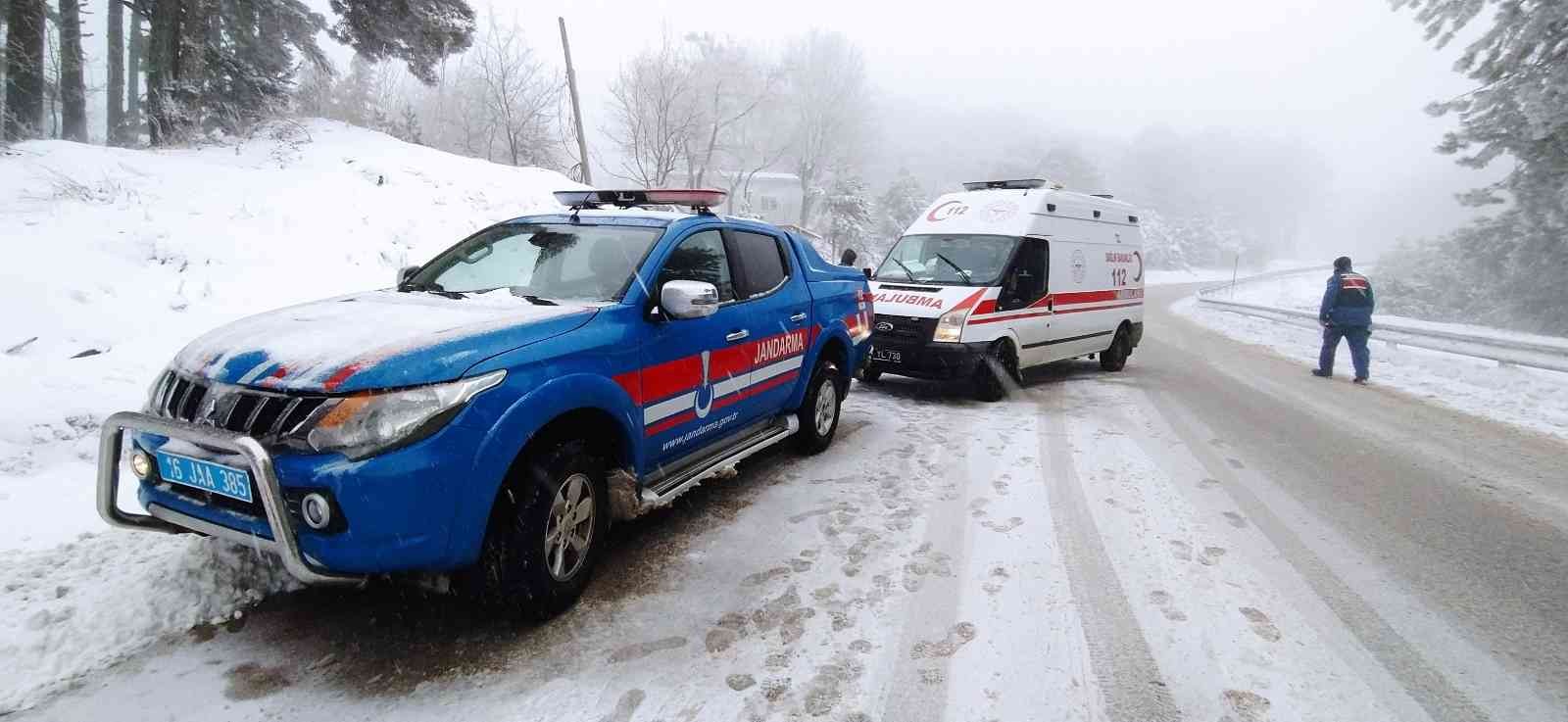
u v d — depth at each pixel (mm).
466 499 2732
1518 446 7082
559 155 29281
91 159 10109
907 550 4066
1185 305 32906
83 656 2801
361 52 20719
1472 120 17594
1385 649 3213
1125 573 3865
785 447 6012
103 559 3473
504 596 3016
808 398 5523
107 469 2836
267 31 19656
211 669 2787
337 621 3115
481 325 3064
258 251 8734
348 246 9828
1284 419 7977
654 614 3295
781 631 3193
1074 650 3113
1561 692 2924
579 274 3893
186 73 15422
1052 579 3762
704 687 2793
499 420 2826
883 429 6730
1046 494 5074
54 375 5449
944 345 7695
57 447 4820
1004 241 8555
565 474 3191
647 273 3811
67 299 6398
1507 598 3742
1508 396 9898
